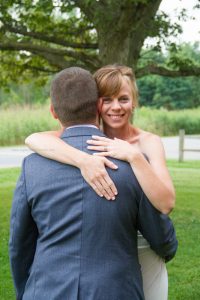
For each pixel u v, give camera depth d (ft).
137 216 6.32
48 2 26.00
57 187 6.22
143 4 27.37
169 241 6.54
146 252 7.06
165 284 7.25
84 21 34.09
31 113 68.95
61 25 34.19
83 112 6.55
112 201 6.10
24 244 6.64
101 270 5.98
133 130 7.73
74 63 31.40
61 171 6.29
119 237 6.12
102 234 6.05
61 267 6.04
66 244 6.10
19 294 6.84
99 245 6.04
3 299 14.07
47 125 67.10
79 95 6.52
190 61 32.71
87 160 6.17
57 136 6.96
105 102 7.22
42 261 6.15
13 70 37.06
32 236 6.66
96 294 5.88
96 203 6.09
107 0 26.27
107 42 28.84
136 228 6.44
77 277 5.95
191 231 21.42
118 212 6.10
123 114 7.25
